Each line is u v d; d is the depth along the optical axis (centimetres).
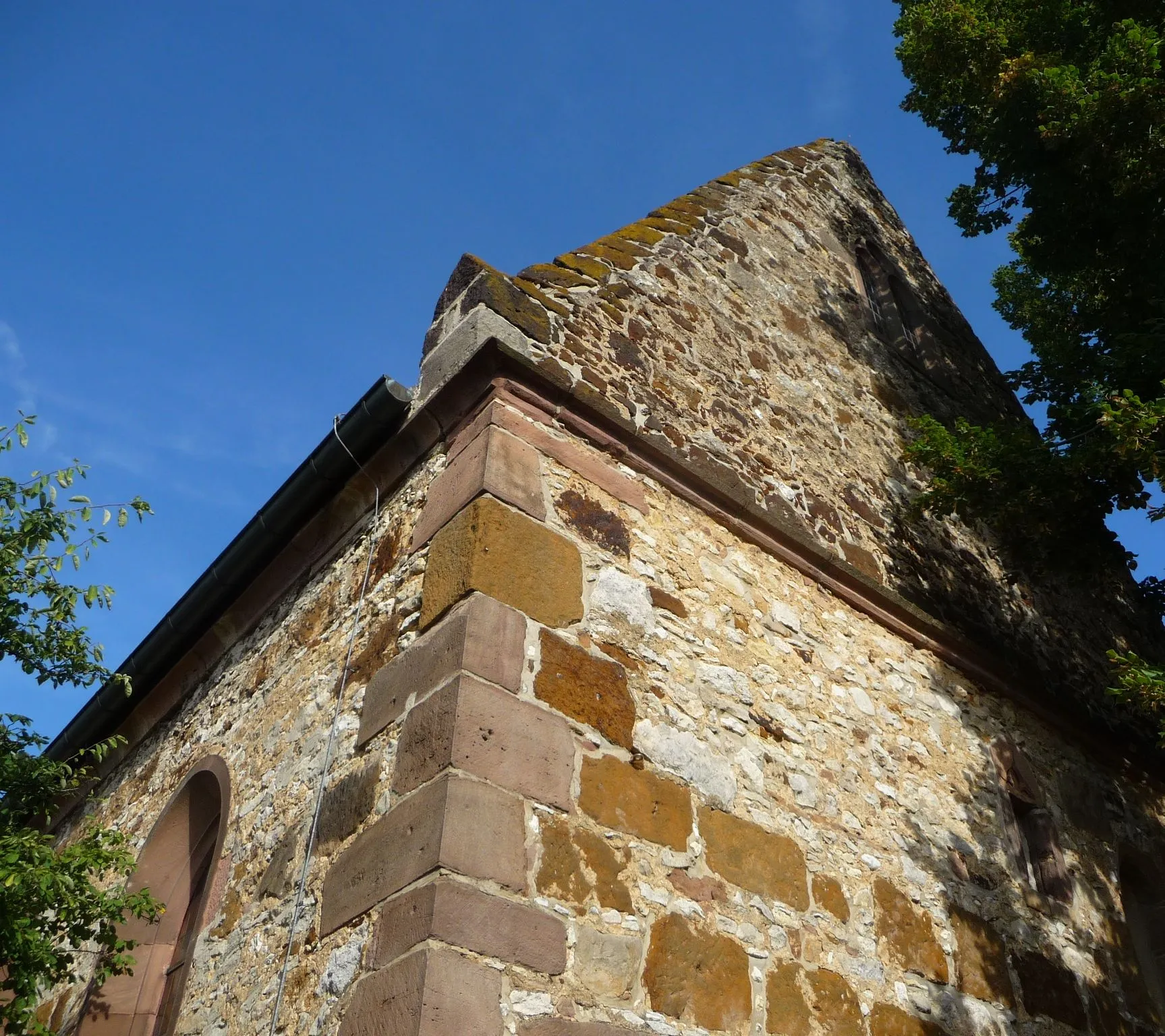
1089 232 735
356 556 513
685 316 620
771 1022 383
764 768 451
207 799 570
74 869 457
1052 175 715
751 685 473
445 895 317
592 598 429
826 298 804
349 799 394
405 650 413
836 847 459
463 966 309
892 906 464
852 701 525
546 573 418
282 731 489
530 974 324
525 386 471
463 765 346
